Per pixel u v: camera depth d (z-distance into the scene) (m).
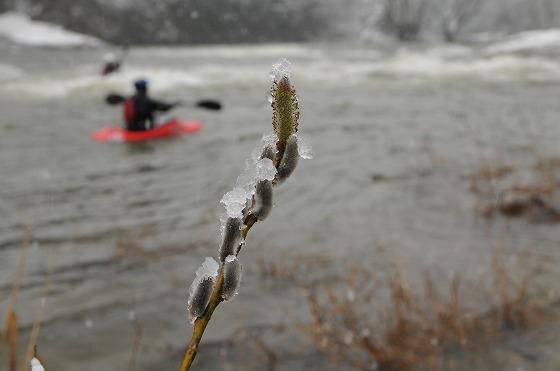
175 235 5.82
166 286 4.67
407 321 3.73
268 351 3.66
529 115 13.43
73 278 4.81
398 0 55.19
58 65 25.05
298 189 7.59
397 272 4.45
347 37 60.31
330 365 3.46
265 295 4.48
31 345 1.66
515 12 65.00
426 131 11.77
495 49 34.22
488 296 4.27
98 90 17.61
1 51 35.03
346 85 19.55
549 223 6.00
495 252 5.25
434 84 19.66
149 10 50.28
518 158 9.13
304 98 16.56
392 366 3.38
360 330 3.74
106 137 10.95
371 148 10.19
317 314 3.78
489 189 7.23
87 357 3.62
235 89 18.33
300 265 5.04
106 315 4.18
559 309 4.04
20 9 46.38
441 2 53.34
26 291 4.56
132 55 33.72
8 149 9.90
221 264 0.56
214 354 3.68
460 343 3.58
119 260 5.16
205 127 12.44
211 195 7.33
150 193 7.45
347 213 6.61
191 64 26.61
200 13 52.22
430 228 6.02
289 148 0.55
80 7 47.53
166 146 10.52
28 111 13.87
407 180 7.98
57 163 9.00
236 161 9.27
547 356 3.43
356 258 5.22
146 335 3.93
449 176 8.11
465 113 13.87
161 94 17.27
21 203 6.91
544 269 4.80
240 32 54.75
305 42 58.62
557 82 19.56
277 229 6.05
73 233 5.89
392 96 16.94
